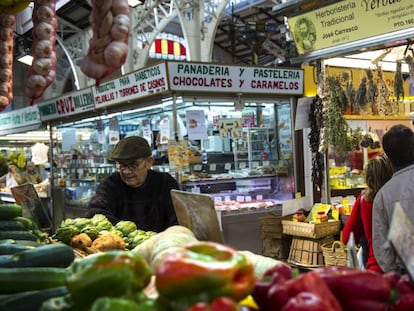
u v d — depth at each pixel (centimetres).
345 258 456
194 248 87
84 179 759
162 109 565
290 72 569
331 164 566
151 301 84
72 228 232
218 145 567
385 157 300
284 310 76
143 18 1469
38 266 144
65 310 97
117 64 237
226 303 72
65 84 2205
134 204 331
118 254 97
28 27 750
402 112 617
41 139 1079
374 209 253
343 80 535
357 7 364
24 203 312
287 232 523
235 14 1900
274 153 604
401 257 104
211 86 514
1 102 352
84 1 856
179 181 525
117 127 668
